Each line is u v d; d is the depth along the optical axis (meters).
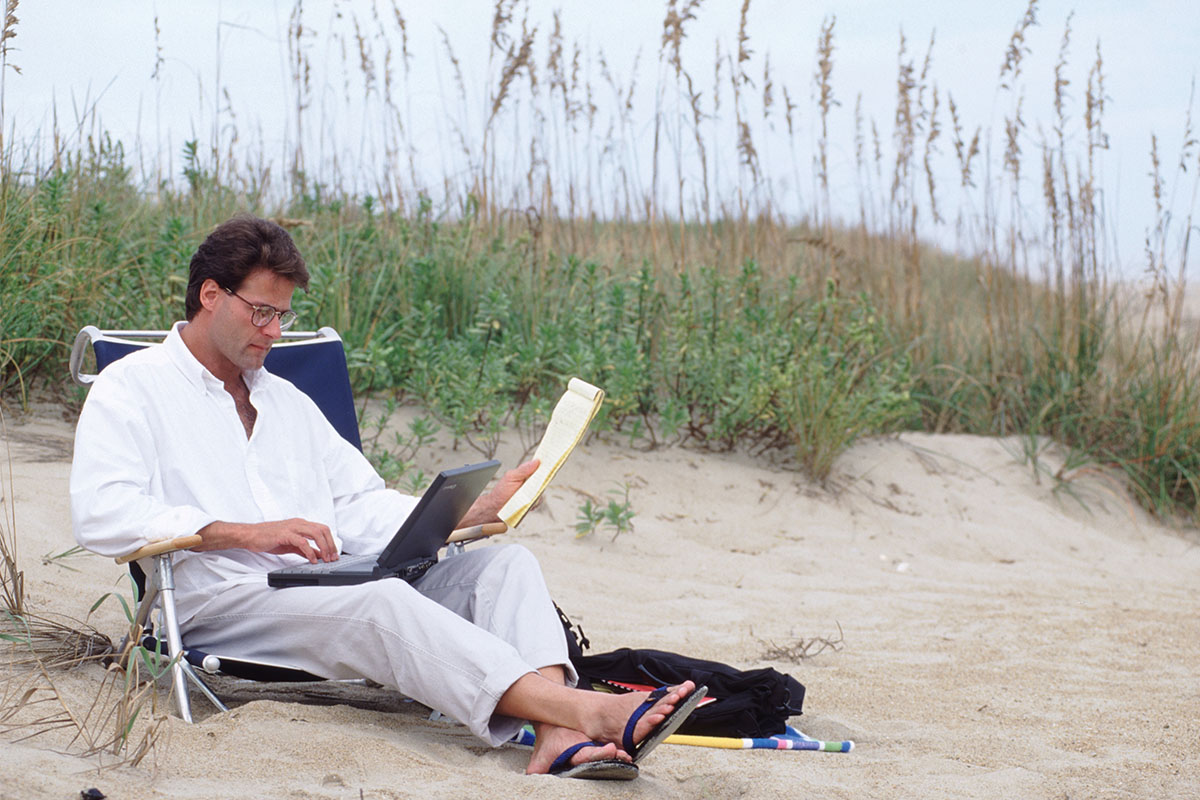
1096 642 4.43
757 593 5.00
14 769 2.05
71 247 5.51
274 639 2.70
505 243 7.14
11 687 2.63
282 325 2.95
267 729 2.49
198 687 2.76
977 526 6.46
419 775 2.32
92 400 2.74
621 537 5.50
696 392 6.70
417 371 6.00
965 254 8.21
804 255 7.86
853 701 3.49
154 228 6.24
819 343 6.71
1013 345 7.88
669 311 6.78
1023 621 4.75
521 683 2.47
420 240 7.00
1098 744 3.08
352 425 3.54
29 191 5.38
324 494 3.11
